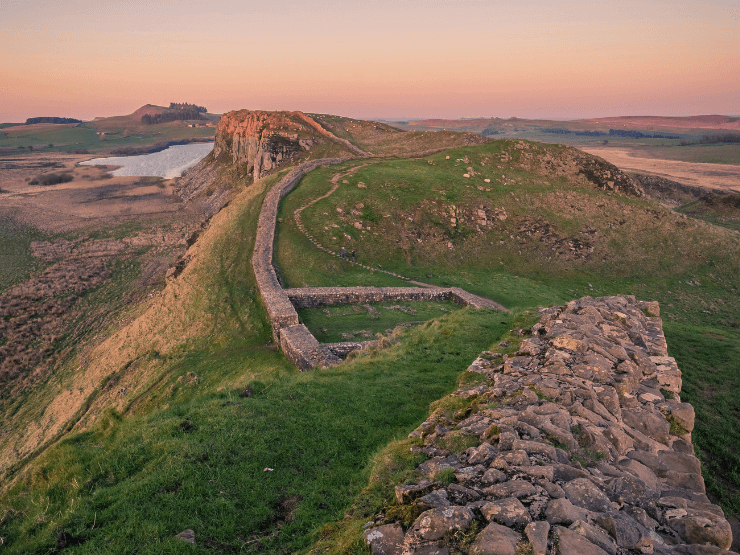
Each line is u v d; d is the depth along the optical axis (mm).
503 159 74000
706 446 14508
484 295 43594
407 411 12984
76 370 43750
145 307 57594
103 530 7750
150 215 117938
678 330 28172
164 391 26734
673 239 61188
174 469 9414
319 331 28547
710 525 5648
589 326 13836
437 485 6719
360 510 7496
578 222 61469
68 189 159750
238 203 55969
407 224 53844
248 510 8414
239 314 33406
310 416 12375
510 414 8641
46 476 9930
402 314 32562
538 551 4727
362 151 102938
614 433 8023
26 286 67625
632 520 5688
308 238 47781
